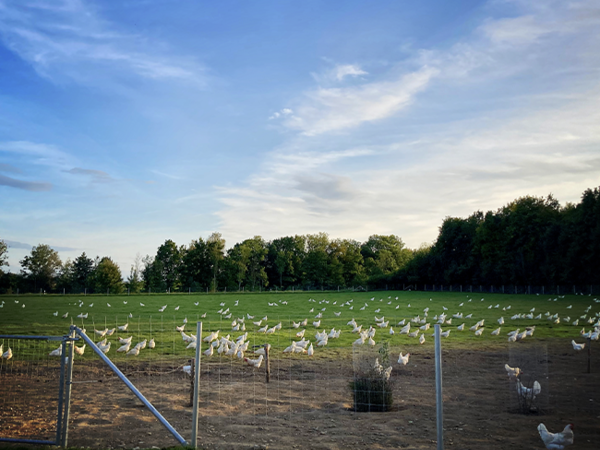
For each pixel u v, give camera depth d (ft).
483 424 36.35
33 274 391.04
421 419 37.93
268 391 50.06
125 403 44.21
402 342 98.58
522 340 100.01
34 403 44.62
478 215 371.56
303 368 65.87
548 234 272.92
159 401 45.14
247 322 153.07
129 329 127.34
